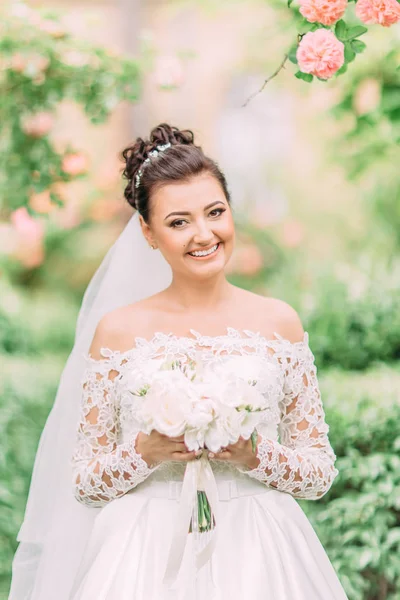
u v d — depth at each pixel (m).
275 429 2.99
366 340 5.30
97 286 3.57
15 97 5.27
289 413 3.09
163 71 5.27
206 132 10.97
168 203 2.94
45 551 3.36
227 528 2.86
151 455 2.79
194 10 9.40
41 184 5.27
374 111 5.51
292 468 2.91
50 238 9.36
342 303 5.41
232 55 10.52
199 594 2.74
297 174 10.48
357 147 6.58
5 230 7.83
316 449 3.07
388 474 4.40
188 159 2.99
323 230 10.02
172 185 2.95
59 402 3.44
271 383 2.92
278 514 2.94
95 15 5.41
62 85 5.27
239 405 2.62
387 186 8.26
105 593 2.75
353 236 9.88
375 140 6.37
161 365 2.75
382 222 8.46
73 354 3.45
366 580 4.44
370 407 4.49
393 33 5.36
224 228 2.96
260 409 2.65
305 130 10.37
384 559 4.39
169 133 3.10
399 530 4.36
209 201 2.94
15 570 3.49
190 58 5.39
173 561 2.71
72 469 3.04
